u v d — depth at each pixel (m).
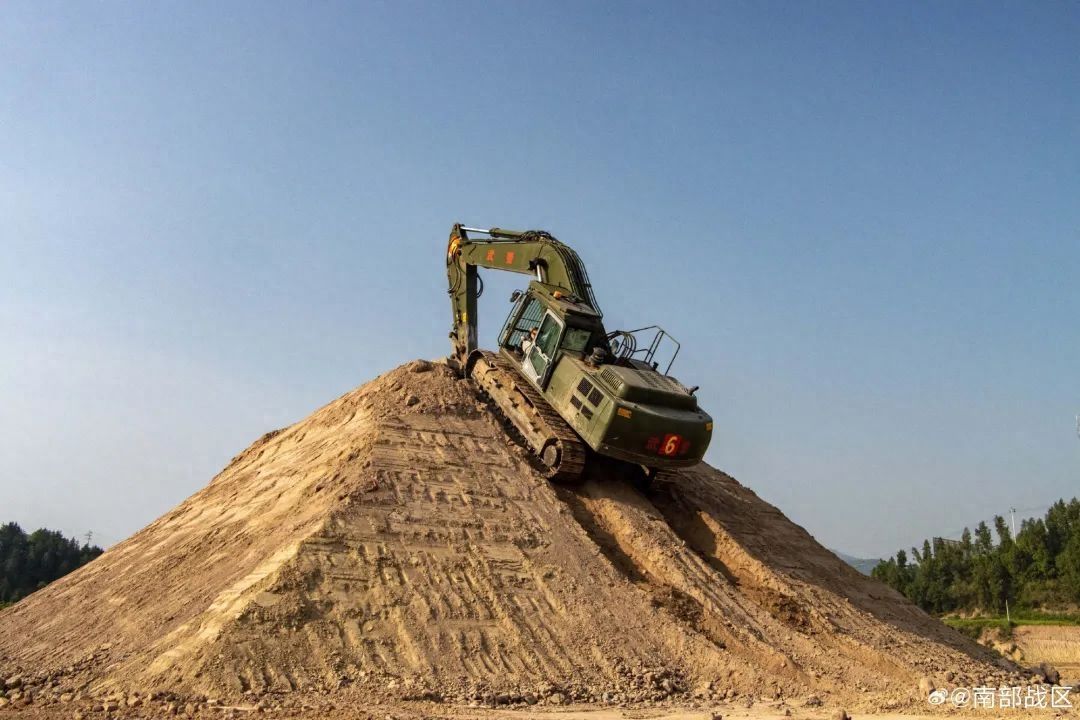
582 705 15.75
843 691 17.84
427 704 14.91
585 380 23.00
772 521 27.16
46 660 17.88
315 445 25.91
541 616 18.30
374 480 20.48
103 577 24.02
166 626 17.69
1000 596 66.50
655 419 22.03
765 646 18.95
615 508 22.92
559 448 23.17
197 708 13.77
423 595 17.81
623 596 19.48
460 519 20.22
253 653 15.57
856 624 21.97
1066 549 64.50
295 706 14.21
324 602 16.92
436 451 22.62
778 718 14.68
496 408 26.72
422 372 27.55
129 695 14.70
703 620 19.48
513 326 26.50
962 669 21.06
